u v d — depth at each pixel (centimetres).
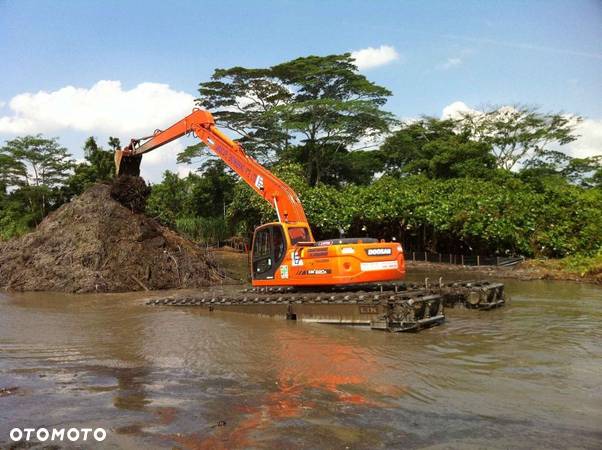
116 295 1647
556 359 779
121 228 1914
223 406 603
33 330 1088
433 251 2716
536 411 573
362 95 4812
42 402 627
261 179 1433
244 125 4844
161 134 1859
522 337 927
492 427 530
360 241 1188
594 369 727
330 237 3106
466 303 1241
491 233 2266
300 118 4775
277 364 788
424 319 1020
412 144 4941
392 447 484
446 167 4050
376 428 530
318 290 1256
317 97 4906
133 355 864
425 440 500
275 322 1141
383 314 1019
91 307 1404
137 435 525
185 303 1364
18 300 1545
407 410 581
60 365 805
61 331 1077
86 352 890
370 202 2788
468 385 667
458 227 2447
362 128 4691
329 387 668
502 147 4559
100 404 618
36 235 2003
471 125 4691
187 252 1984
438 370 735
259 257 1314
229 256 3553
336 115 4684
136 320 1197
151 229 1961
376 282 1182
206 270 1967
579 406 588
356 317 1058
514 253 2328
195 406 604
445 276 2036
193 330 1069
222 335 1012
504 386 661
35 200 4803
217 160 4953
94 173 3859
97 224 1905
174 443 505
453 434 513
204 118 1645
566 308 1216
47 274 1795
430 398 620
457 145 4056
